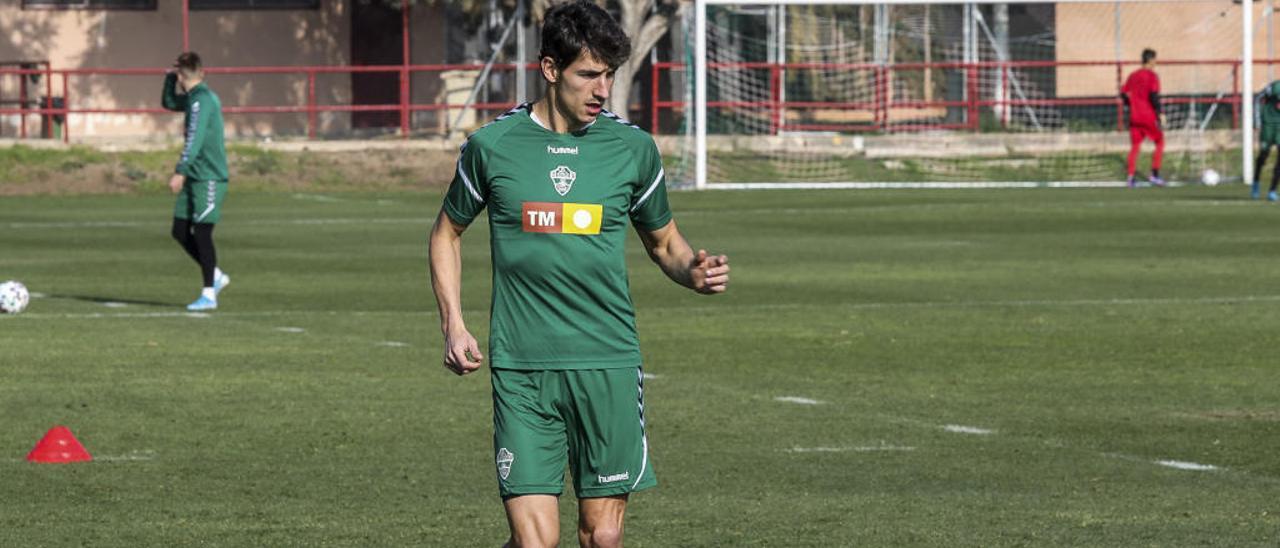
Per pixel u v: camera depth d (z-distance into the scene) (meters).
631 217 20.22
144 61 142.25
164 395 38.25
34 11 140.75
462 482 29.42
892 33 142.50
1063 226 86.19
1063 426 34.84
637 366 19.69
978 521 26.45
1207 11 145.75
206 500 27.94
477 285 62.09
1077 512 27.06
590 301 19.45
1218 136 133.88
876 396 38.53
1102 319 51.66
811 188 117.12
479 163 19.59
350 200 107.94
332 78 145.00
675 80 143.38
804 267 67.38
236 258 71.62
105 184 116.94
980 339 47.59
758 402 37.66
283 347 46.03
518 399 19.50
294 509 27.31
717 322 51.34
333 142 126.38
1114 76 147.38
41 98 137.50
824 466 30.84
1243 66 119.88
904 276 64.00
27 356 44.16
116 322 51.44
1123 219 89.81
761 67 131.25
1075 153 130.88
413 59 145.38
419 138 132.25
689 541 25.22
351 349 45.69
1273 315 52.41
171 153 123.50
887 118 141.88
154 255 73.38
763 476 29.95
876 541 25.17
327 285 61.62
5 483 29.14
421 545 24.95
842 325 50.56
